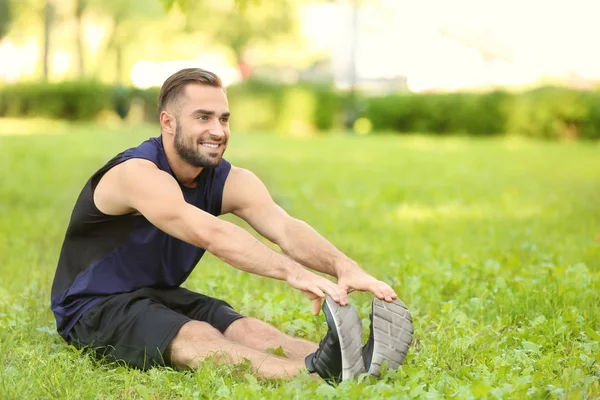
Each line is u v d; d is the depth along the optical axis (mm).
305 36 63094
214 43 57312
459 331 5348
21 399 4094
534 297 6086
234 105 34062
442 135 32812
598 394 4223
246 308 6023
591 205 13133
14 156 19750
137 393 4375
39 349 4961
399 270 7203
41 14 57719
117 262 4871
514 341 5168
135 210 4758
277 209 5000
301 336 5465
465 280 6766
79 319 4840
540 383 4266
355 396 3918
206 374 4312
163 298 5000
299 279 4320
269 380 4371
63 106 35750
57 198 13211
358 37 54281
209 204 4938
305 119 33906
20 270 7547
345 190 15039
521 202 13547
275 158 21219
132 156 4727
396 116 33281
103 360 4766
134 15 57562
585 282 6535
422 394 3990
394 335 4254
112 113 36156
